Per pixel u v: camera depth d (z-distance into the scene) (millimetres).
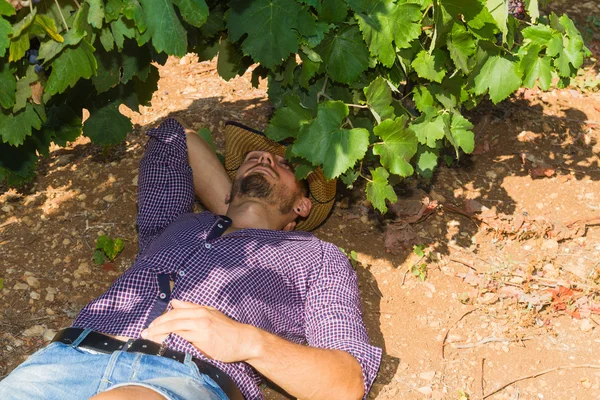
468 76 3379
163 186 3713
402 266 4043
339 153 3119
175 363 2734
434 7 3096
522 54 3412
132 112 5133
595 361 3533
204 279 3088
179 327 2785
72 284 3779
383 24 3074
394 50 3158
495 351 3594
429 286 3932
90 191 4406
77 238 4066
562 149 4840
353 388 2939
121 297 3068
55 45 2553
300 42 3098
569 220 4309
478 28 3148
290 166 3756
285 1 3023
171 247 3184
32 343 3432
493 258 4094
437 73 3289
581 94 5383
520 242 4203
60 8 2615
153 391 2453
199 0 2580
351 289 3281
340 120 3137
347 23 3148
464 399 3332
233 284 3082
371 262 4059
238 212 3680
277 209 3713
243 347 2805
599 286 3891
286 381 2844
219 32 3516
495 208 4371
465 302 3848
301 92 3469
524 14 3582
